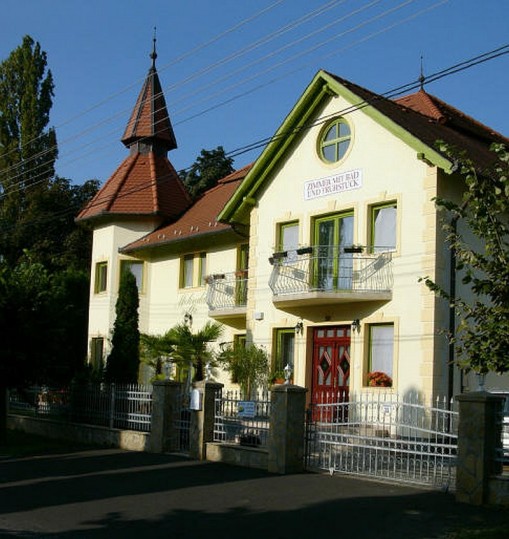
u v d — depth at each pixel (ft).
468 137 76.02
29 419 77.87
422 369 60.59
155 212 96.37
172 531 33.73
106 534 33.47
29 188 149.59
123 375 71.51
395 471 44.14
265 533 32.91
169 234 92.58
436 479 41.65
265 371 71.31
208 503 39.27
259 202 77.05
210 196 98.53
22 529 34.50
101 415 67.97
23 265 71.56
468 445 37.70
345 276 66.95
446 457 41.09
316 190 71.20
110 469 51.55
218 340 85.35
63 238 144.87
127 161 104.58
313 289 66.74
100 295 99.60
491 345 27.40
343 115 69.77
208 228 86.12
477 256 27.96
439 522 33.71
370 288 64.95
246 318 78.89
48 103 156.46
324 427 47.73
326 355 69.56
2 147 153.07
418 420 59.47
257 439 51.72
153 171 101.96
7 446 67.26
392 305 63.62
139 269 98.32
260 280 75.82
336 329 68.95
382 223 65.98
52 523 35.65
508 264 27.37
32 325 66.69
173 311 92.68
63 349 70.28
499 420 37.76
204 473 48.21
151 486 44.37
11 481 47.83
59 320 68.95
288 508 37.45
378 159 66.23
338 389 67.72
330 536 32.09
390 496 39.45
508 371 27.89
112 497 41.50
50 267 138.51
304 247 68.49
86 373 73.05
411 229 62.90
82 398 71.00
